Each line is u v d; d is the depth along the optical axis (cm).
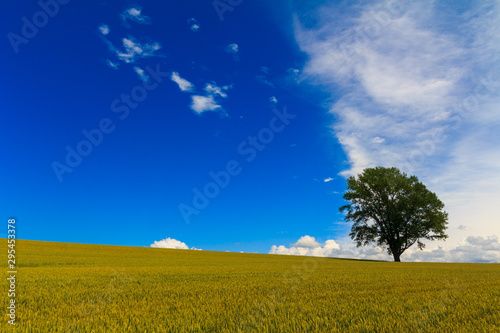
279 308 608
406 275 1473
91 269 1736
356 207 4944
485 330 432
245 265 2483
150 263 2605
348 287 954
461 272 1759
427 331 438
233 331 443
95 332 448
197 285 1016
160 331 451
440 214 4512
